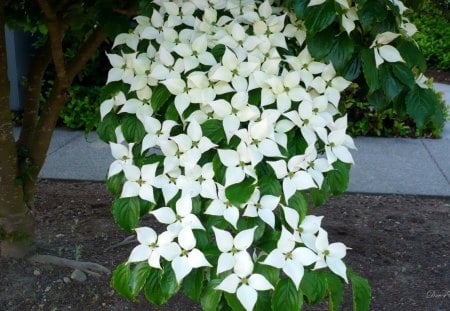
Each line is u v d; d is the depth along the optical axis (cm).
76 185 484
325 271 175
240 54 194
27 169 298
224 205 174
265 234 177
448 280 348
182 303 305
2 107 271
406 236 405
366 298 177
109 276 318
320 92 197
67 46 605
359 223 425
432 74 969
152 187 189
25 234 310
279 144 182
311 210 441
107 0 227
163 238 171
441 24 972
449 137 637
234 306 161
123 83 210
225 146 183
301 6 185
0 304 292
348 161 187
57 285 306
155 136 194
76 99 639
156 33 209
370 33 195
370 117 628
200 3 211
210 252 171
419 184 507
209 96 188
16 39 618
